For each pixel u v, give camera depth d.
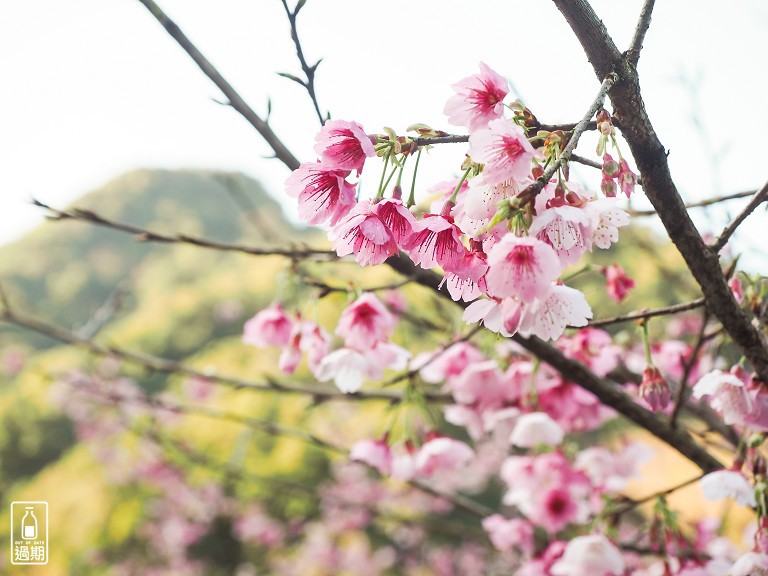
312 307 1.04
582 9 0.76
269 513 3.54
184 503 3.53
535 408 1.09
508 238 0.71
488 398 1.14
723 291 0.81
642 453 1.30
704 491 0.90
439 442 1.16
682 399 0.95
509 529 1.36
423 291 1.54
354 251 0.75
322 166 0.75
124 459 3.63
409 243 0.75
